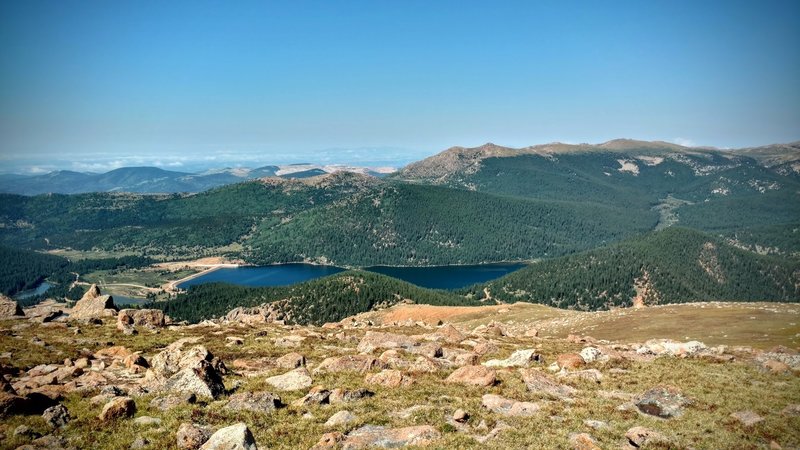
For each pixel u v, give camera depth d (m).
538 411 26.53
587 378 34.41
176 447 20.84
